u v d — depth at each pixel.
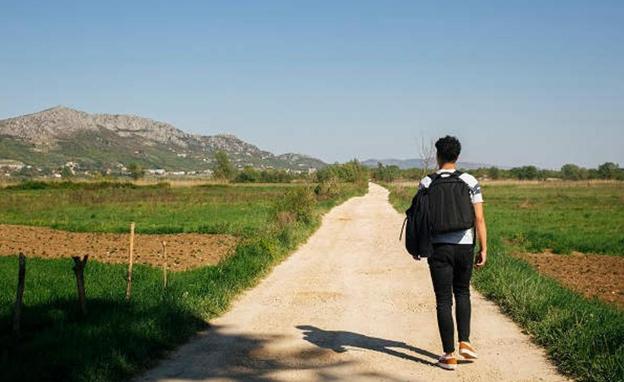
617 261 20.50
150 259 18.48
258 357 6.73
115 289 11.02
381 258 16.53
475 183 6.43
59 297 10.12
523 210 52.31
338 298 10.51
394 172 141.62
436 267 6.36
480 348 7.10
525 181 164.75
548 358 6.64
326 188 55.12
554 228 34.69
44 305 9.25
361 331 8.02
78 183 91.69
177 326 7.78
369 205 50.09
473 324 8.41
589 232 32.00
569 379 5.89
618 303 12.25
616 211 51.19
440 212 6.25
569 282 15.52
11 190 80.81
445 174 6.46
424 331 8.01
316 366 6.36
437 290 6.39
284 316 9.02
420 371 6.17
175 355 6.86
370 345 7.25
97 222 35.00
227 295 10.25
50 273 13.85
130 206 52.38
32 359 6.07
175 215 41.06
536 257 21.67
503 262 13.34
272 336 7.74
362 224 29.62
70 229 30.53
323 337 7.67
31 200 57.12
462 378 5.93
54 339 6.85
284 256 16.64
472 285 11.91
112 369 6.01
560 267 18.73
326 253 17.73
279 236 18.95
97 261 16.25
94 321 7.86
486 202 66.38
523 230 31.69
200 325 8.25
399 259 16.28
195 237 26.59
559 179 172.50
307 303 10.06
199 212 44.00
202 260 18.16
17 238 25.73
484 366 6.34
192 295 9.48
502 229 32.31
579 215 45.72
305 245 20.02
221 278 11.40
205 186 102.44
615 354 5.85
